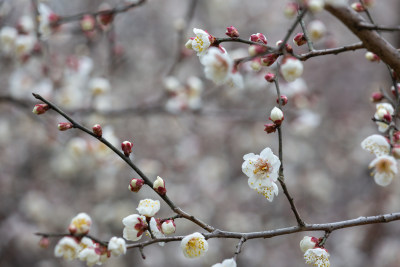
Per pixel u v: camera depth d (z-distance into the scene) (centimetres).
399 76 220
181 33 530
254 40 235
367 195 816
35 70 539
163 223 224
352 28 214
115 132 737
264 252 763
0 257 684
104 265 682
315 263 226
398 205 738
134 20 884
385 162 201
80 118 552
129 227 223
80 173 760
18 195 716
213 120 743
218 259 722
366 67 995
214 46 231
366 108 944
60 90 548
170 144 789
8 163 729
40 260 696
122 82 816
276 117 219
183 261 708
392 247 700
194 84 559
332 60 996
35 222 698
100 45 671
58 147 687
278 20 898
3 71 639
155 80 783
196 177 779
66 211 715
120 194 726
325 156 900
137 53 856
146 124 755
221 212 765
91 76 648
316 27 358
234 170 827
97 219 700
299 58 219
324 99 921
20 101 532
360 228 767
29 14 519
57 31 485
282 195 817
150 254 712
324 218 807
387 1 977
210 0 832
